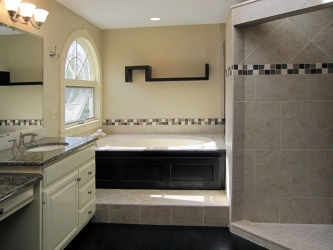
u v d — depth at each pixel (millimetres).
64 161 2320
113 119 4773
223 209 3025
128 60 4680
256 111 2844
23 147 2484
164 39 4594
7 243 2033
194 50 4551
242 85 2826
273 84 2805
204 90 4598
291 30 2740
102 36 4699
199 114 4633
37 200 1988
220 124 4605
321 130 2797
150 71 4574
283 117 2822
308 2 2277
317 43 2727
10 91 2512
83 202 2697
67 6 3455
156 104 4691
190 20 4246
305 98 2783
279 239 2590
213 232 2918
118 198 3234
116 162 3527
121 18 4051
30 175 1962
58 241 2236
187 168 3492
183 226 3041
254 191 2910
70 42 3582
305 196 2867
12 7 2373
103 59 4723
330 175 2830
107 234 2865
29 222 2000
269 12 2500
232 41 2801
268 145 2861
